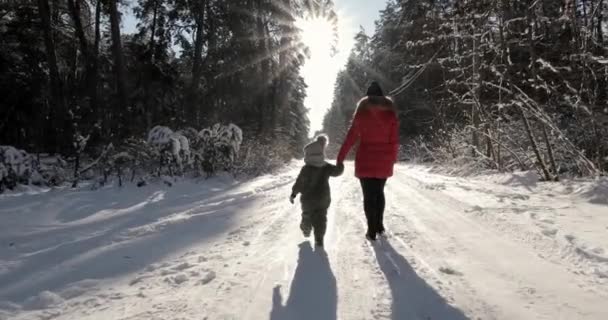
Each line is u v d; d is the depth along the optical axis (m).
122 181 9.34
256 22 17.89
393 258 3.69
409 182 10.14
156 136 9.62
